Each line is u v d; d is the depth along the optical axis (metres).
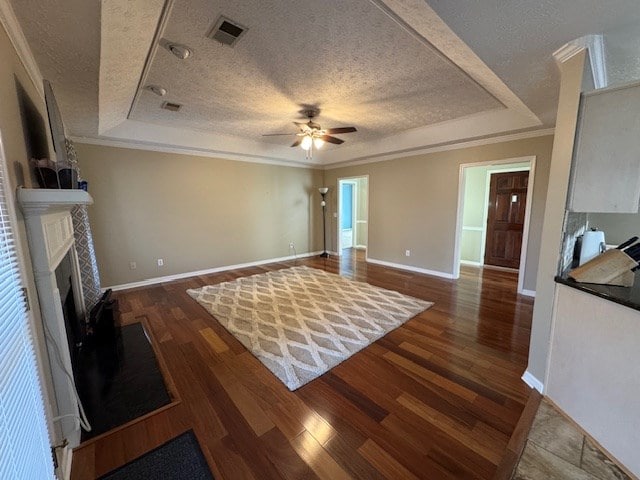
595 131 1.58
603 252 1.83
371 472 1.35
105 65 1.86
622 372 1.38
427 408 1.77
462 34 1.45
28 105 1.64
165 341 2.63
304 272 5.16
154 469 1.38
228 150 4.84
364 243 7.78
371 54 2.10
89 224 3.61
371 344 2.55
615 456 1.41
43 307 1.33
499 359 2.30
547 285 1.85
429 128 4.16
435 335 2.71
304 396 1.89
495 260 5.54
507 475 1.34
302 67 2.30
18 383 0.84
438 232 4.80
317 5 1.56
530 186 3.72
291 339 2.64
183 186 4.67
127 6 1.34
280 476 1.34
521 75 1.96
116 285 4.12
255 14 1.64
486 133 3.73
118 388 1.98
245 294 3.92
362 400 1.85
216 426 1.65
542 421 1.67
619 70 1.99
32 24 1.35
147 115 3.51
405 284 4.38
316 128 3.32
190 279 4.71
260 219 5.77
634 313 1.32
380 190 5.64
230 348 2.50
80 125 3.21
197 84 2.61
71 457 1.44
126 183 4.12
